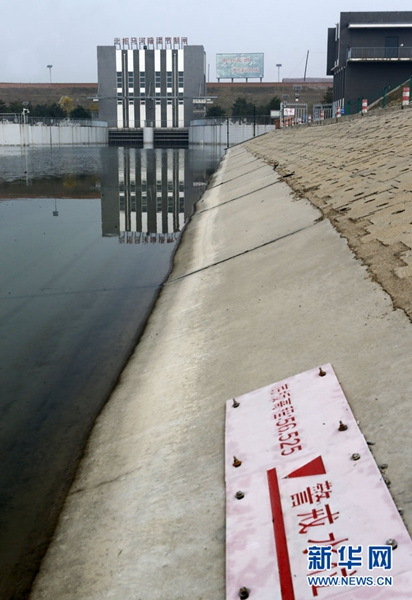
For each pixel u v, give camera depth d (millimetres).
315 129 41688
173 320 9797
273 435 5250
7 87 171500
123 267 14227
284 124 71875
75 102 166625
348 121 35781
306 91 153500
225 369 6996
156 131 118688
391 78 63844
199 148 101000
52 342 9383
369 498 4168
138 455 5828
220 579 3994
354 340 6441
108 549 4609
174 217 22172
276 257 11031
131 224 20547
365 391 5434
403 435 4668
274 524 4238
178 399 6715
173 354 8141
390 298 6980
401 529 3838
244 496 4621
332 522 4082
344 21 64562
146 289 12281
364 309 7086
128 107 121312
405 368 5500
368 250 8852
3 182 34656
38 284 12797
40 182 35062
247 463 5008
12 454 6270
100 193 29938
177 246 16641
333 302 7668
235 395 6301
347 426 4988
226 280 10992
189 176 41219
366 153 19531
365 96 64312
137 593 4082
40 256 15469
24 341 9453
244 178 29375
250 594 3770
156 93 120312
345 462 4594
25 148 89500
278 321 7793
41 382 7961
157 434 6094
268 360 6781
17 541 4918
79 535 4875
